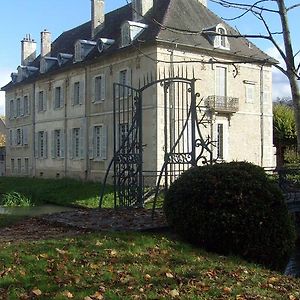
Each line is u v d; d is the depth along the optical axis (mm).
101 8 34938
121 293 5848
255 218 8148
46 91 37594
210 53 27531
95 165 31484
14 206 22609
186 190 8523
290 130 35500
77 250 7527
